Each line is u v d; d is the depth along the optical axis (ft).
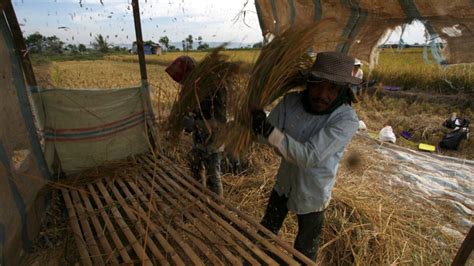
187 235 6.89
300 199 6.10
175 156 12.62
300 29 5.70
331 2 7.16
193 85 7.84
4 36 8.01
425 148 17.06
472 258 6.93
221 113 8.08
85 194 8.87
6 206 6.93
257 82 5.42
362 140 17.39
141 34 11.07
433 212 10.70
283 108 6.01
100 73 45.09
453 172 13.70
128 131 11.64
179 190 8.33
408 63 41.65
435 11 5.61
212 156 8.95
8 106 7.73
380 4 6.31
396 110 24.20
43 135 10.16
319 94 5.15
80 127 10.68
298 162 5.08
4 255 6.60
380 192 11.72
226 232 7.19
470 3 4.98
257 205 10.57
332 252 8.67
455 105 26.27
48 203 9.55
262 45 6.66
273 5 8.57
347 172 13.20
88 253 6.40
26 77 9.50
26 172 8.38
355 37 7.74
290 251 5.85
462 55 5.87
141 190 9.12
